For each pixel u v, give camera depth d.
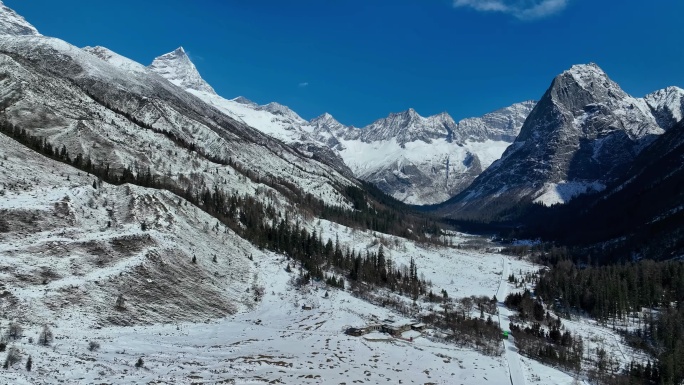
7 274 105.12
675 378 127.44
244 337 121.94
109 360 87.50
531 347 142.62
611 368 135.75
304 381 93.56
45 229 125.38
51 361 80.50
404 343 133.62
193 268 147.12
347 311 154.12
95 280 117.12
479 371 119.31
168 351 101.12
